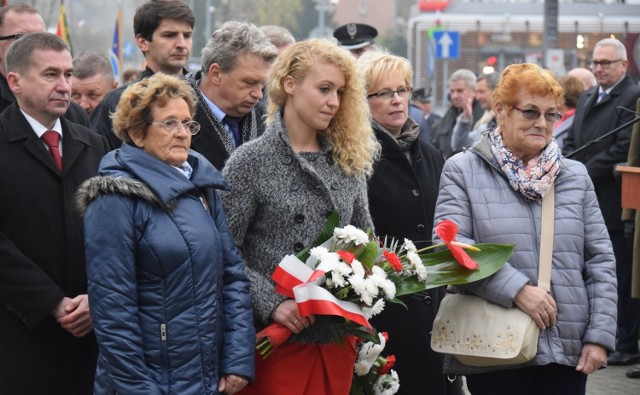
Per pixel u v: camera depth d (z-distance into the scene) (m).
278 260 5.80
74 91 10.50
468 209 6.23
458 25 33.84
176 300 5.22
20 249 6.08
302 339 5.77
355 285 5.50
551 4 29.80
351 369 5.92
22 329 6.07
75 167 6.29
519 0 34.28
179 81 5.52
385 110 7.16
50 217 6.14
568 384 6.16
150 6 8.36
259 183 5.79
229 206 5.80
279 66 5.93
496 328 5.93
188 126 5.46
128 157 5.37
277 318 5.66
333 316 5.61
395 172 7.05
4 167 6.09
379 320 6.87
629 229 10.27
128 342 5.10
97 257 5.18
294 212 5.80
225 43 6.89
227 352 5.40
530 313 5.93
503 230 6.13
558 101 6.22
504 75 6.29
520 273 5.98
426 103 22.52
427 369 6.91
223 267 5.53
